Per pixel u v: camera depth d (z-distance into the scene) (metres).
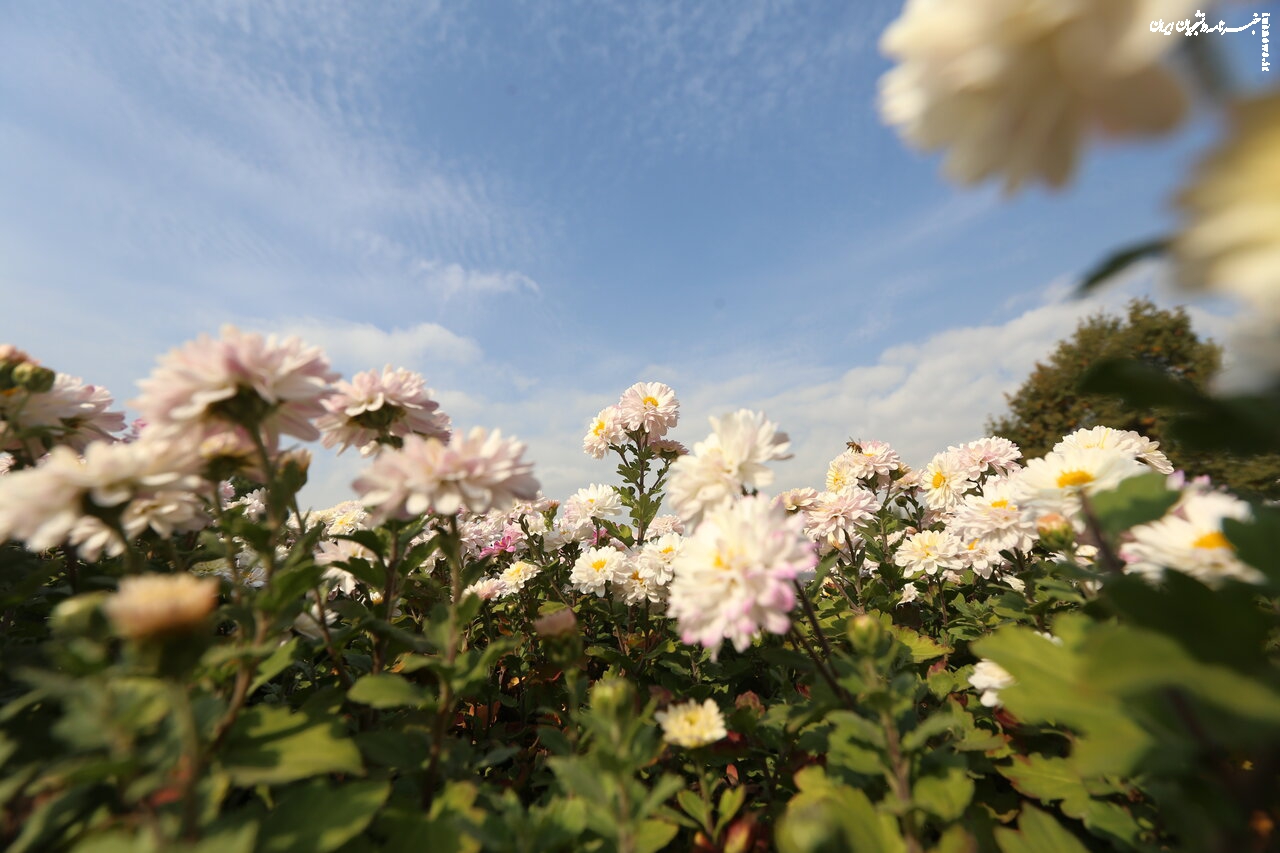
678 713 0.21
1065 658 0.14
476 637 0.40
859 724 0.17
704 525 0.21
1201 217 0.08
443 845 0.15
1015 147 0.09
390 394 0.24
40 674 0.12
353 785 0.15
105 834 0.11
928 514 0.53
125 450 0.17
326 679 0.28
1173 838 0.16
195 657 0.12
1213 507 0.16
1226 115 0.07
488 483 0.20
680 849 0.21
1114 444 0.31
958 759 0.17
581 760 0.18
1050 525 0.22
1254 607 0.10
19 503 0.15
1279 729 0.09
